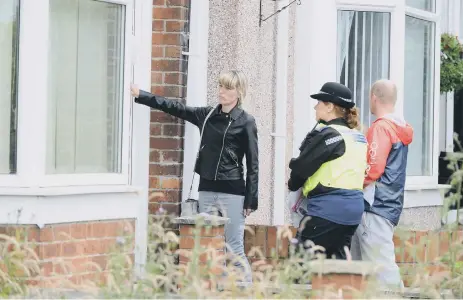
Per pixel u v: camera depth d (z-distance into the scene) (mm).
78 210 37688
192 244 36438
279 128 46531
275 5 46188
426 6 51719
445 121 57969
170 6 41781
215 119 39500
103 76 39562
